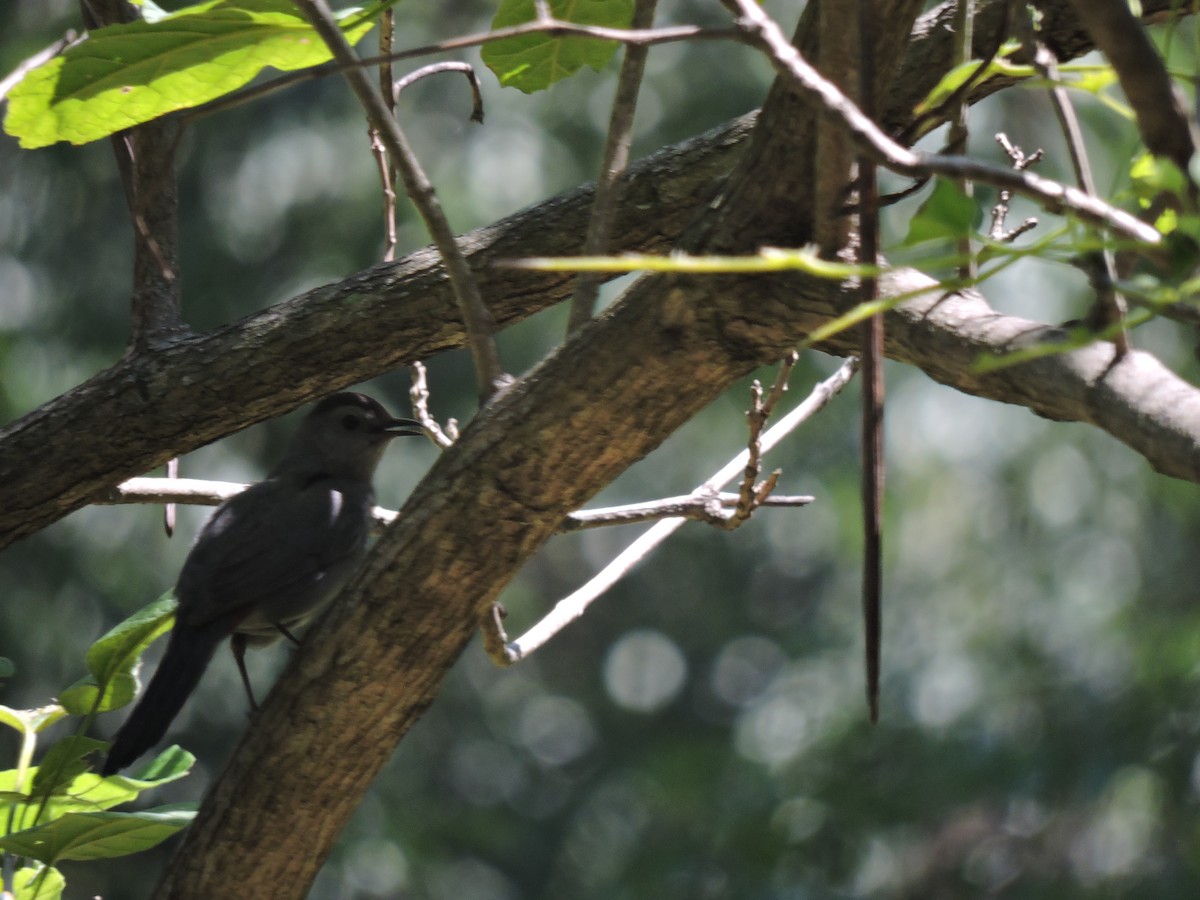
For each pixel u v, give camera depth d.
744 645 25.19
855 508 20.73
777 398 5.86
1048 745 15.55
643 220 7.16
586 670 26.94
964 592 19.88
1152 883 14.28
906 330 4.23
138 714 7.82
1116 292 2.97
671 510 6.74
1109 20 3.11
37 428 7.02
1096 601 18.58
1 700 17.06
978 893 16.48
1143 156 3.62
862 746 16.73
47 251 19.47
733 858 16.50
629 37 3.54
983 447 20.62
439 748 24.20
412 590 5.43
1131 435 3.31
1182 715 14.81
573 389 5.11
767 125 4.78
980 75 4.18
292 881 5.91
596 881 21.33
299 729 5.64
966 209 2.90
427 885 19.91
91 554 18.16
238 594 8.16
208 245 19.97
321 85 20.83
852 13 4.14
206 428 7.08
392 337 7.01
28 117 5.73
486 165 21.78
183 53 5.46
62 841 5.45
